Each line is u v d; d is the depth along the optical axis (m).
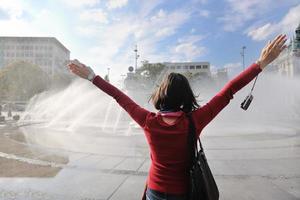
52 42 131.38
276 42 2.02
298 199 4.66
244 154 8.51
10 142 11.24
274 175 6.12
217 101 1.96
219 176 6.06
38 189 5.20
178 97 1.97
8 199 4.70
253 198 4.73
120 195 4.91
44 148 9.72
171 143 1.85
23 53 131.88
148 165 7.15
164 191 1.86
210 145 10.28
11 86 61.25
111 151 9.12
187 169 1.87
